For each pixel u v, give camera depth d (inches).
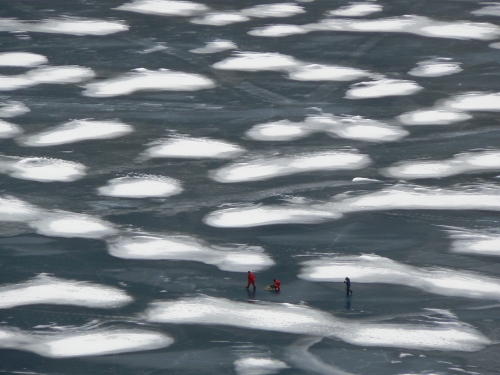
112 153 2839.6
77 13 4510.3
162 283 2006.6
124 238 2240.4
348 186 2568.9
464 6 4618.6
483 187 2534.5
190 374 1633.9
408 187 2546.8
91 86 3479.3
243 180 2628.0
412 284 1987.0
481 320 1820.9
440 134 2977.4
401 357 1684.3
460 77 3540.8
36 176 2650.1
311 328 1801.2
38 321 1829.5
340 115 3176.7
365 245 2188.7
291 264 2098.9
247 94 3400.6
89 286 1989.4
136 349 1723.7
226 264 2102.6
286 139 2955.2
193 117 3164.4
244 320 1838.1
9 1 4726.9
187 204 2455.7
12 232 2271.2
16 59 3769.7
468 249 2154.3
